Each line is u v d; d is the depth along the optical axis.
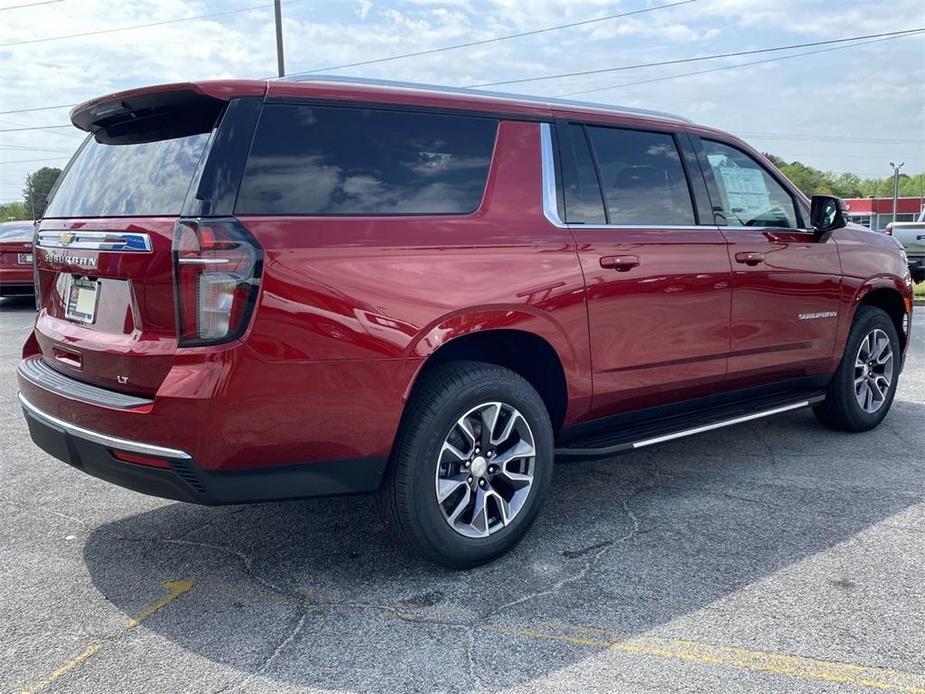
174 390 2.66
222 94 2.79
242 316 2.66
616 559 3.36
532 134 3.54
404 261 2.97
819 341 4.83
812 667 2.54
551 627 2.80
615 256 3.64
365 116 3.08
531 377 3.67
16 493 4.28
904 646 2.66
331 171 2.94
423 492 3.06
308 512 3.96
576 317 3.49
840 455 4.84
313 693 2.43
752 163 4.62
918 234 15.47
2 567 3.35
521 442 3.39
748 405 4.58
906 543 3.50
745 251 4.27
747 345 4.34
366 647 2.68
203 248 2.63
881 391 5.45
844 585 3.10
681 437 3.99
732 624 2.81
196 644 2.72
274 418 2.75
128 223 2.87
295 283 2.73
